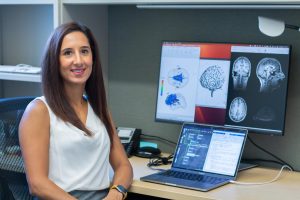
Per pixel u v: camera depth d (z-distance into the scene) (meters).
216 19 2.09
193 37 2.14
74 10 2.10
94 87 1.79
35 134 1.57
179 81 2.07
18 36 2.54
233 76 1.96
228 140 1.87
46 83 1.64
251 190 1.66
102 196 1.69
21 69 2.21
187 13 2.14
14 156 1.64
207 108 2.02
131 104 2.32
